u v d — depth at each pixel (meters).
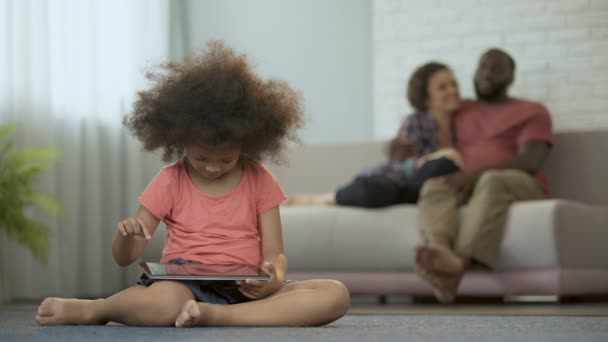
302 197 3.94
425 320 2.13
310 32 5.08
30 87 4.31
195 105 1.71
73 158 4.58
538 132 3.80
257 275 1.59
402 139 3.99
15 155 3.80
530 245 3.27
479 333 1.59
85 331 1.56
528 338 1.42
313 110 5.05
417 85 4.07
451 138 4.01
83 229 4.69
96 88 4.75
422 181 3.64
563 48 4.50
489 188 3.35
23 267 4.18
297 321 1.67
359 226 3.57
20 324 1.98
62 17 4.57
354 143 4.35
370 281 3.57
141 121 1.83
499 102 3.98
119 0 4.90
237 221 1.81
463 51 4.64
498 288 3.34
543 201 3.32
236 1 5.26
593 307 3.00
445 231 3.32
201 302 1.65
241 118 1.72
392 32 4.78
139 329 1.58
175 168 1.84
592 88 4.46
